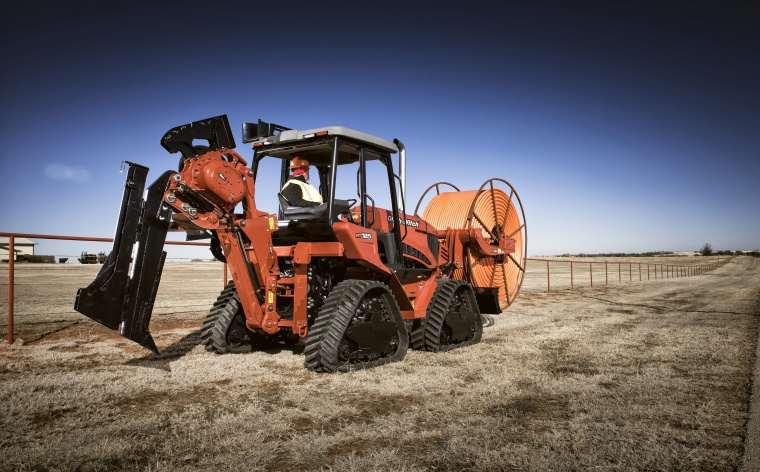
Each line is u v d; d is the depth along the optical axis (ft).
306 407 13.12
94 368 17.25
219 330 19.93
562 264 228.43
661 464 9.68
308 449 10.16
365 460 9.66
